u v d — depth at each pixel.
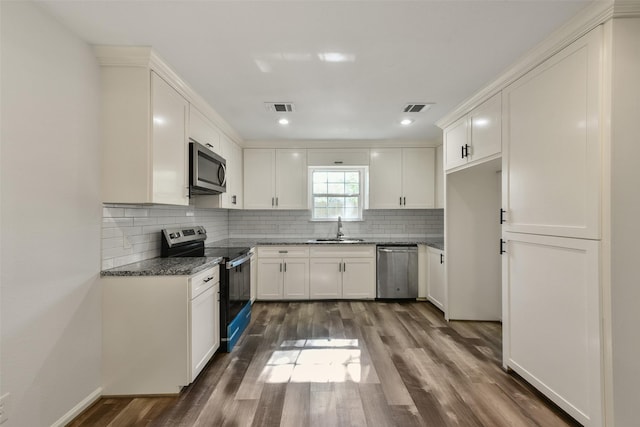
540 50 1.85
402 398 1.91
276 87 2.49
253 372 2.24
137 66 1.95
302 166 4.39
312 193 4.73
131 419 1.73
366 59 2.05
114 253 2.07
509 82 2.18
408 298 4.18
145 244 2.44
